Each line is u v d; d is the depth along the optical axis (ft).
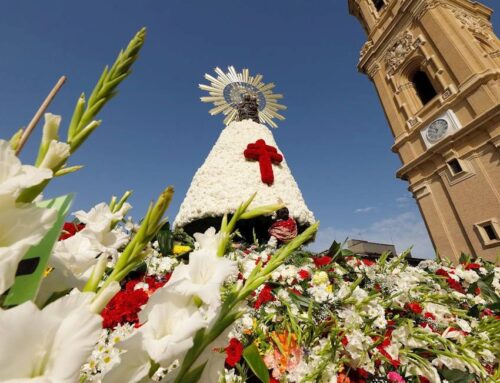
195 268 1.69
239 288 1.83
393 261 10.14
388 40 69.15
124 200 2.36
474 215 47.60
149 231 1.45
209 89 36.52
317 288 7.11
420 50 60.64
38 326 1.00
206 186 23.35
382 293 8.31
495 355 7.04
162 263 9.27
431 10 58.90
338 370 5.39
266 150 25.46
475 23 61.72
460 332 7.20
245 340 5.42
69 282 1.83
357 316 6.01
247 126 28.78
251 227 20.29
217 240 1.83
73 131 1.59
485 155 47.80
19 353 0.95
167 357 1.30
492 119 46.26
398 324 7.04
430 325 7.61
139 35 1.72
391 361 5.91
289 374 4.93
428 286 9.59
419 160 56.90
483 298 10.89
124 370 1.41
